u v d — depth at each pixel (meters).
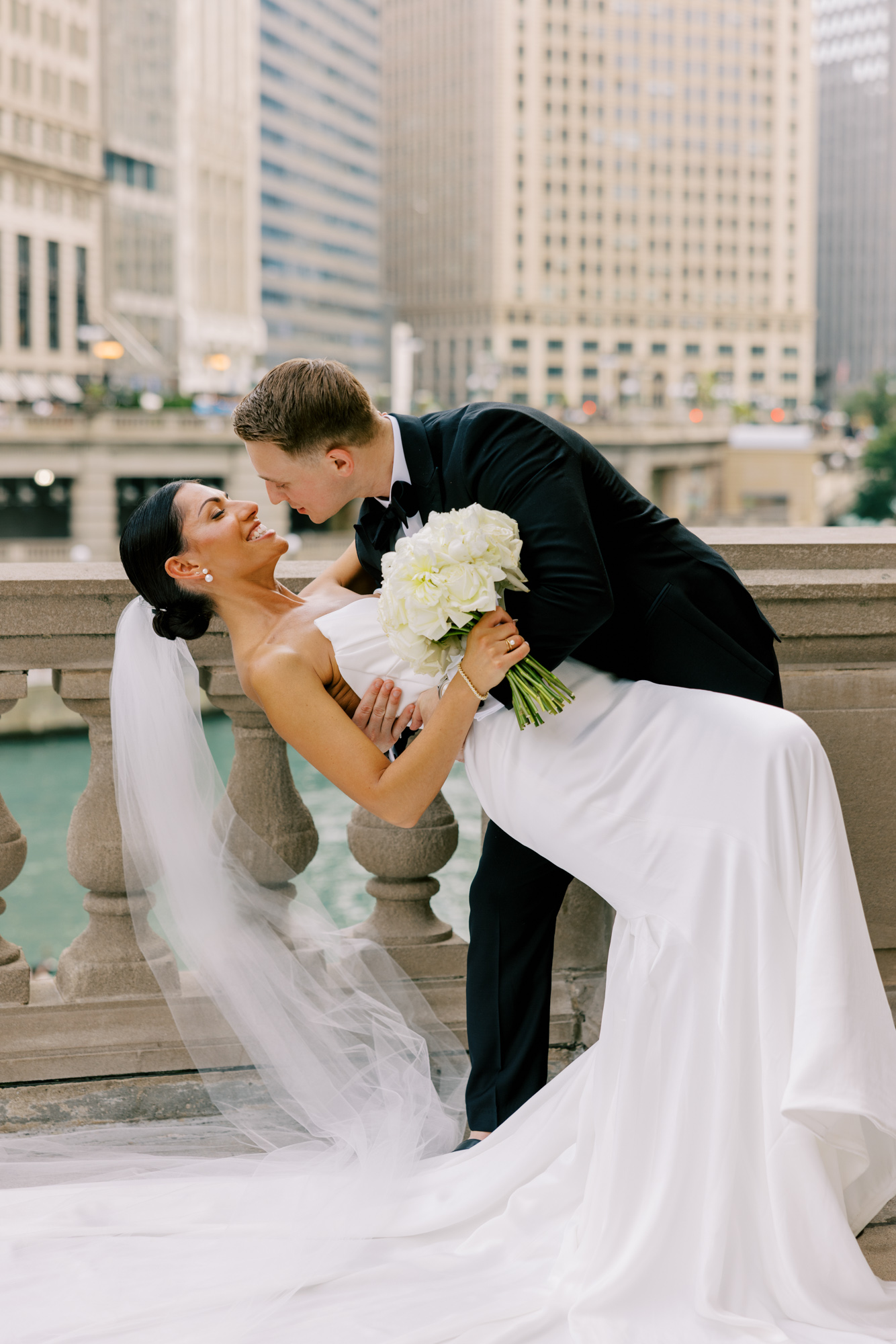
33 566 2.70
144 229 71.75
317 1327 1.89
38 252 62.50
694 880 1.99
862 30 163.62
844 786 2.79
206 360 78.50
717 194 116.06
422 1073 2.46
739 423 83.88
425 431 2.11
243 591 2.23
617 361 92.12
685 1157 1.92
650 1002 1.97
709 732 2.04
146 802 2.35
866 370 167.12
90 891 2.63
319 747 2.11
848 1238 1.90
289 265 98.12
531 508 2.00
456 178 115.75
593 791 2.07
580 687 2.17
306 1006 2.46
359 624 2.20
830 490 86.88
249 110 82.62
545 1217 2.09
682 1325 1.86
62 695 2.58
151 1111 2.55
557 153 112.00
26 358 61.97
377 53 110.38
